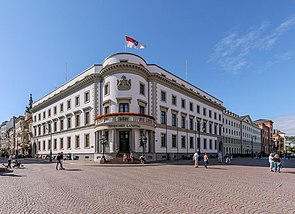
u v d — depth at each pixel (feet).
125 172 71.51
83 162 118.83
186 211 27.17
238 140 296.51
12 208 28.63
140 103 129.39
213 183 48.47
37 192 38.47
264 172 73.72
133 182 49.62
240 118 311.68
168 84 149.38
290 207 29.25
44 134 196.54
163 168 87.04
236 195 36.19
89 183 48.19
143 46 139.54
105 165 98.63
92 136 138.41
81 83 149.69
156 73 137.59
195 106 180.75
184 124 164.86
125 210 27.55
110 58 134.21
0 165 109.40
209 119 202.18
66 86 174.19
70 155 155.43
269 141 440.45
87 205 29.86
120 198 33.81
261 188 42.75
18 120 312.09
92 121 138.62
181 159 150.71
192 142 171.94
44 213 26.48
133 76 128.16
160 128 139.03
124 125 117.08
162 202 31.42
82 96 150.10
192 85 182.50
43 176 61.21
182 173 68.69
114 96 127.24
